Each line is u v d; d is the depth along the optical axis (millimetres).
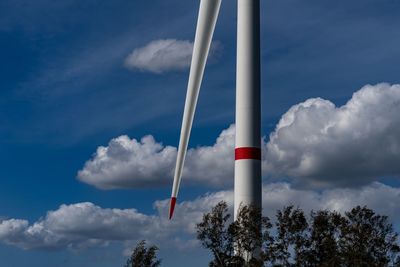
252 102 85688
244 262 76625
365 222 73625
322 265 70625
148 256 93688
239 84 86562
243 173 84062
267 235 75375
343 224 73938
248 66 86438
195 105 66000
